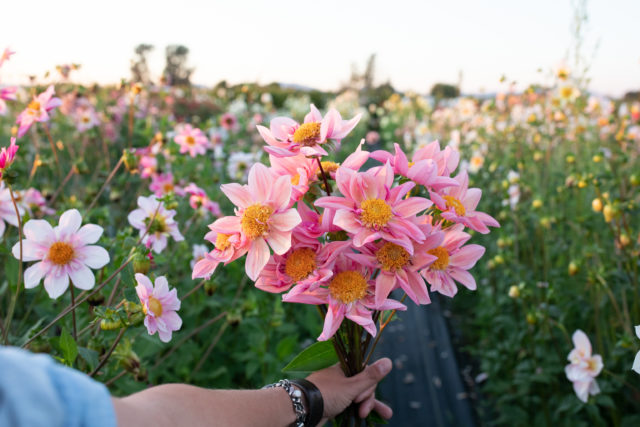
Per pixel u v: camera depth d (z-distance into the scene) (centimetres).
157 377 264
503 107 588
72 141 502
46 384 44
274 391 97
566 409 274
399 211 106
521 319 351
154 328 137
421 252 106
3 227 182
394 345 435
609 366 274
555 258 424
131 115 366
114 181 367
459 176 123
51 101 234
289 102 1722
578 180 266
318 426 109
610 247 343
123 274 157
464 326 463
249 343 273
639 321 253
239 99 964
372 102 2208
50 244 147
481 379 372
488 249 464
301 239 106
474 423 332
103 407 49
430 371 391
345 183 104
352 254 104
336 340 116
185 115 888
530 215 368
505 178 461
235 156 468
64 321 182
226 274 319
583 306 329
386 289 105
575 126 455
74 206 260
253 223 103
